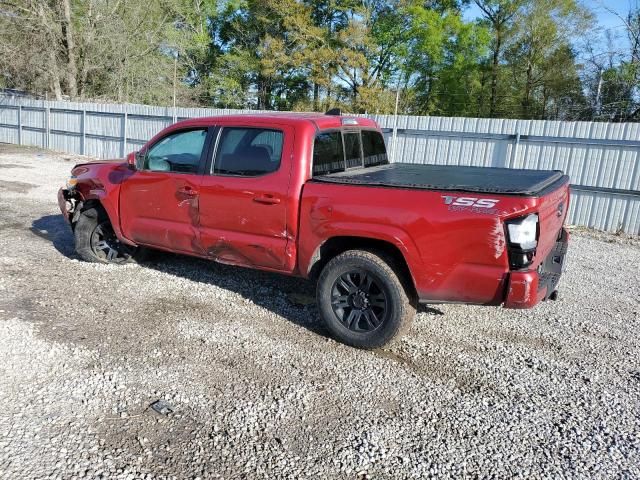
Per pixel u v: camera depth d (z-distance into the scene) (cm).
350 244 441
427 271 390
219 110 1605
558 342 464
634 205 974
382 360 415
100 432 308
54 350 401
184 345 423
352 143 525
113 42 2867
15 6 2556
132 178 547
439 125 1170
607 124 983
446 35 3988
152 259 641
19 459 281
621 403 365
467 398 364
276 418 331
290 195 442
